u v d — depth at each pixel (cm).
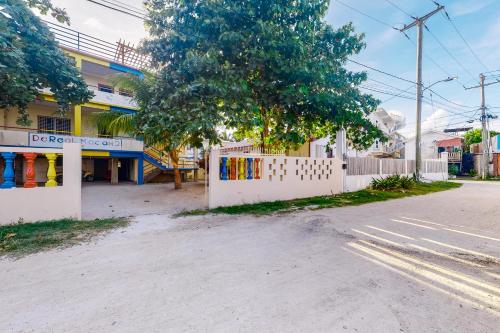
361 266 323
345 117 845
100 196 1001
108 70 1578
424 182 1502
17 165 1345
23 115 800
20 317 211
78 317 212
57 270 303
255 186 768
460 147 3000
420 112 1505
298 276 293
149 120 741
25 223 492
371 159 1207
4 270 302
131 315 216
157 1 741
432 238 441
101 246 389
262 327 201
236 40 689
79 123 1448
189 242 412
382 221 559
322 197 893
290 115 848
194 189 1230
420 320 212
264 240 426
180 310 223
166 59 765
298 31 747
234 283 274
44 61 661
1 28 536
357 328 201
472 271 310
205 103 681
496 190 1233
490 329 201
